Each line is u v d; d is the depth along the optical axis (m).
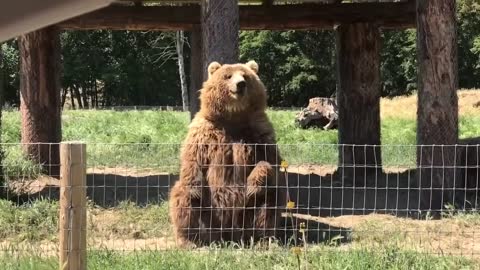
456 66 8.40
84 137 20.72
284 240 6.67
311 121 23.16
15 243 6.34
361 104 11.75
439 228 7.22
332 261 5.46
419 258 5.58
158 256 5.66
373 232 6.84
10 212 7.68
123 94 55.44
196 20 11.71
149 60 55.09
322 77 50.81
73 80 54.09
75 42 54.75
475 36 46.19
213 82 6.54
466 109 31.92
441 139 8.32
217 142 6.52
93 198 9.23
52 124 11.41
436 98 8.32
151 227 7.48
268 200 6.45
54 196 9.09
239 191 6.44
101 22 11.58
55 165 10.59
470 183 9.27
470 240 6.79
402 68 50.12
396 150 15.11
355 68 11.74
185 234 6.51
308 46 51.41
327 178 11.80
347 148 11.83
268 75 51.84
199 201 6.48
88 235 6.96
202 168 6.53
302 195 9.93
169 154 14.43
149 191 10.13
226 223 6.48
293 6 11.59
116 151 15.09
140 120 25.05
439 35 8.29
